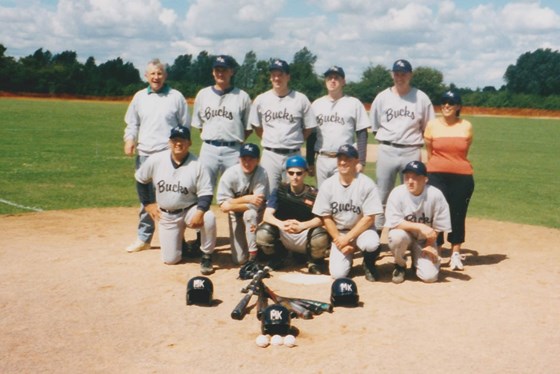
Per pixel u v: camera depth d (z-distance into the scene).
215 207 10.25
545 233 8.66
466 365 4.08
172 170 6.31
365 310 5.18
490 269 6.59
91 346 4.39
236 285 5.91
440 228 6.10
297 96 6.78
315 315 5.06
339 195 6.07
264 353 4.28
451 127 6.53
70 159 16.44
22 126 27.69
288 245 6.49
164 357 4.21
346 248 6.07
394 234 5.85
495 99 70.62
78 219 9.00
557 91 77.44
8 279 5.94
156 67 6.73
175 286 5.82
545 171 16.89
